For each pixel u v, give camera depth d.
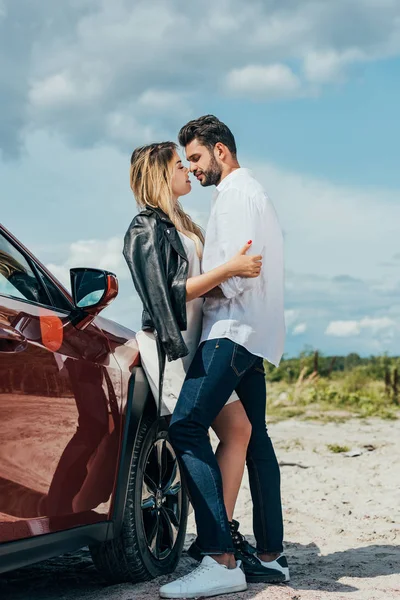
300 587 3.91
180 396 3.83
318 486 7.18
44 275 3.69
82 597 3.78
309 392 17.89
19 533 3.10
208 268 3.84
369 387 21.05
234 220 3.82
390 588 3.88
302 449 9.55
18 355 3.14
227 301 3.84
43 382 3.28
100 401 3.68
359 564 4.46
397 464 8.19
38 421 3.22
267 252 3.89
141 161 3.98
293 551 4.88
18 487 3.09
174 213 3.98
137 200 4.02
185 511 4.34
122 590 3.85
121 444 3.84
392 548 4.94
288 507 6.32
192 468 3.76
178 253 3.80
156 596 3.68
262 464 4.07
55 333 3.47
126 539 3.86
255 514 4.07
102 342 3.84
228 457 3.97
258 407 4.10
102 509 3.70
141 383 4.00
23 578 4.19
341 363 25.23
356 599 3.63
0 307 3.17
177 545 4.28
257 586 3.83
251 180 3.94
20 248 3.61
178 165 4.02
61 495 3.37
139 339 4.03
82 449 3.52
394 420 13.98
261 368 4.11
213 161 4.01
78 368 3.55
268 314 3.90
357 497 6.70
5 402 3.03
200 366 3.80
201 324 4.01
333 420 13.74
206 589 3.62
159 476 4.12
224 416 4.00
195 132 4.01
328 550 4.89
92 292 3.57
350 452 9.01
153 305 3.74
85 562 4.53
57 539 3.33
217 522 3.72
